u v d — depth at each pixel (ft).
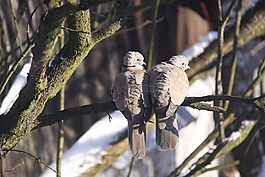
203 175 51.13
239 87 46.14
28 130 22.57
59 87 22.56
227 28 43.86
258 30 44.19
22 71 33.76
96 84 60.95
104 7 46.55
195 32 56.49
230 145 38.37
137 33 59.26
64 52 22.56
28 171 50.19
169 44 58.23
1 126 22.35
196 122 48.75
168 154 52.60
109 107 24.16
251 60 46.83
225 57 45.42
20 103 21.76
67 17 21.11
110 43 60.80
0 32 35.01
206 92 44.04
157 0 36.50
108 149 37.45
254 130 44.11
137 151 23.75
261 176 46.42
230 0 45.06
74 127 59.67
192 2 48.67
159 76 24.12
